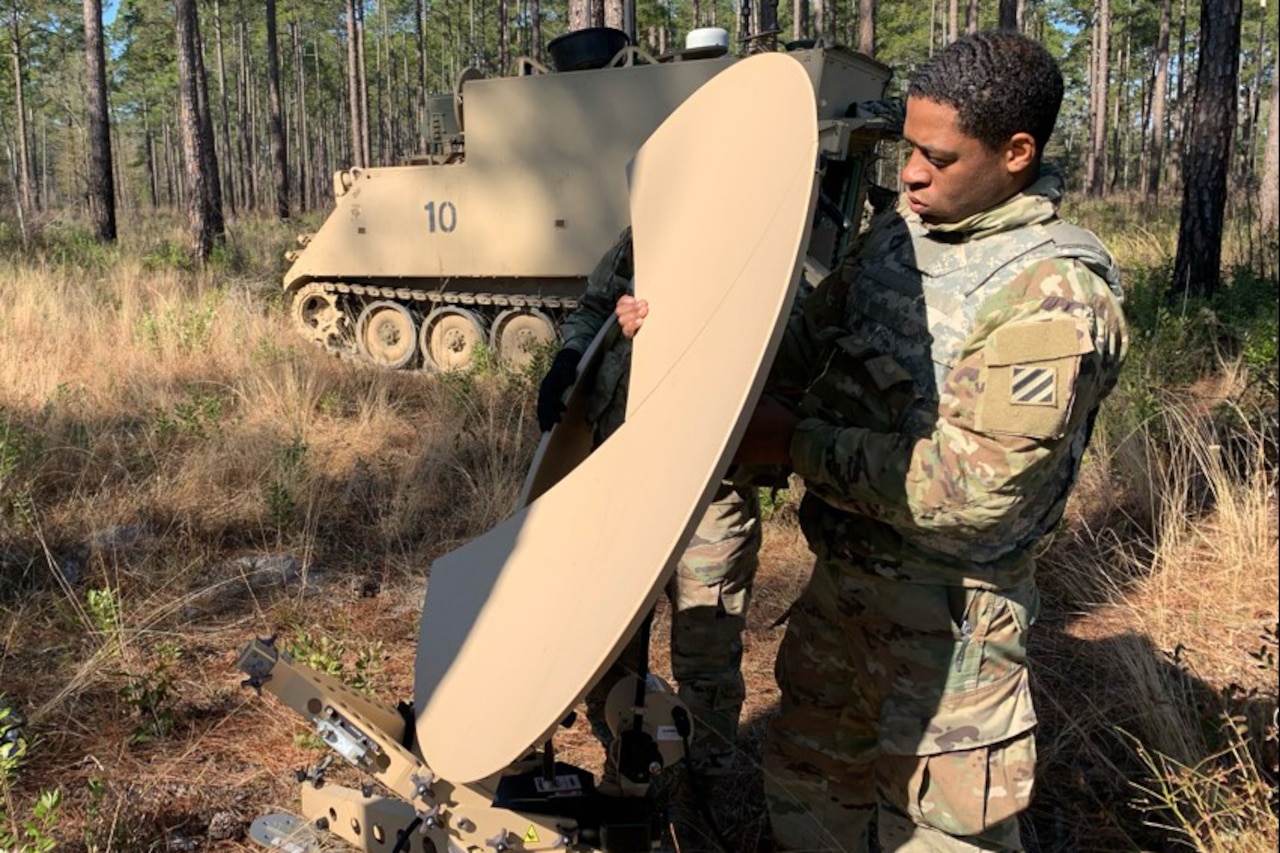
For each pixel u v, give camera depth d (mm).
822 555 2148
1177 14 45594
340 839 2795
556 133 9625
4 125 47656
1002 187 1815
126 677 3676
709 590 2857
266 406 7434
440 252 10297
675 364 1924
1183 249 10445
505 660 1885
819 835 2428
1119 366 1822
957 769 1974
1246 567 4418
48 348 8586
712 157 2176
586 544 1880
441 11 53000
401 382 9148
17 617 4113
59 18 48156
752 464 2176
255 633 4234
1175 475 5031
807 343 2180
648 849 2246
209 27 53344
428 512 5625
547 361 8188
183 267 15062
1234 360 7809
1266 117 52844
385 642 4191
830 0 32781
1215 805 2668
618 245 2867
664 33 37531
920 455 1761
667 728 2258
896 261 1959
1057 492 1982
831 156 7719
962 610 1951
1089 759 3174
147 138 57906
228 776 3199
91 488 5633
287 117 64438
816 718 2338
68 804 2998
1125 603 4305
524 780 2264
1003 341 1713
